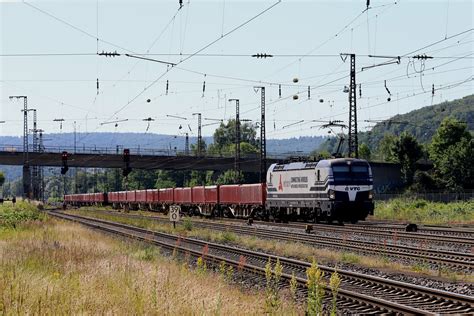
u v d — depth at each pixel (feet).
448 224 212.64
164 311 55.47
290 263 106.32
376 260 107.86
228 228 195.62
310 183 208.44
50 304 54.80
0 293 58.29
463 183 454.40
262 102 315.58
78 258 99.19
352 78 245.65
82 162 434.30
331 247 132.46
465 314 62.23
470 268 98.02
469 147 458.91
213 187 297.74
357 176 200.03
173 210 198.29
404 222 223.30
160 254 117.39
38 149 458.50
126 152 304.30
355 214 201.77
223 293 68.18
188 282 70.79
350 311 65.98
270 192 236.02
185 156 447.42
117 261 93.56
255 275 93.91
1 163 432.66
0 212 252.83
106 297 59.98
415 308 63.57
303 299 72.79
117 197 485.97
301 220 231.71
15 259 90.74
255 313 59.31
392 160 491.72
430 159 522.47
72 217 318.24
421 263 104.42
